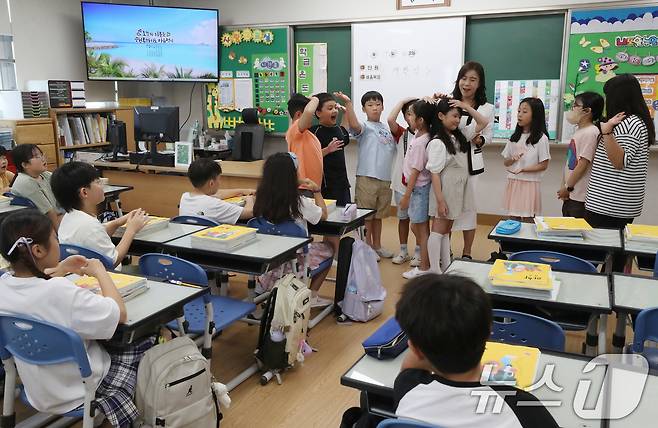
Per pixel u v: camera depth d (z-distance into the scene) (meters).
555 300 1.87
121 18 6.09
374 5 5.71
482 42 5.34
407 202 3.97
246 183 4.77
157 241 2.67
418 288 1.10
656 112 4.78
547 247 2.71
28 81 5.71
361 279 3.28
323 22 5.93
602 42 4.86
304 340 2.72
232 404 2.41
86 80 6.45
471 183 3.81
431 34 5.49
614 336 2.05
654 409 1.24
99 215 4.32
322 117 3.99
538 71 5.16
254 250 2.54
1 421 1.86
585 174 3.51
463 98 3.73
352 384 1.41
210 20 6.32
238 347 2.99
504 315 1.72
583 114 3.54
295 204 2.91
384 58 5.74
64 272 1.79
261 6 6.28
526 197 4.09
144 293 2.00
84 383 1.64
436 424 1.04
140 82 7.02
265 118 6.45
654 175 4.91
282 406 2.40
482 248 4.82
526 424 1.03
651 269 2.62
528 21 5.12
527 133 4.05
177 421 1.81
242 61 6.42
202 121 6.87
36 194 3.77
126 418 1.74
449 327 1.03
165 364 1.81
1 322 1.71
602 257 2.67
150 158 5.20
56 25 6.05
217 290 3.31
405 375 1.15
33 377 1.70
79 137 5.96
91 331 1.65
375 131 4.39
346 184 4.15
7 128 5.20
